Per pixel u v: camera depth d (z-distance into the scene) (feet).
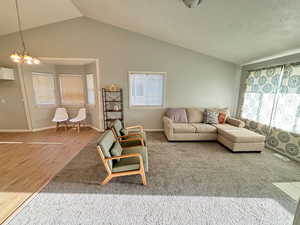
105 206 5.25
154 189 6.13
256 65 12.05
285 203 5.42
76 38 12.51
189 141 11.68
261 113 11.39
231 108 14.71
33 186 6.28
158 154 9.43
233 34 8.79
